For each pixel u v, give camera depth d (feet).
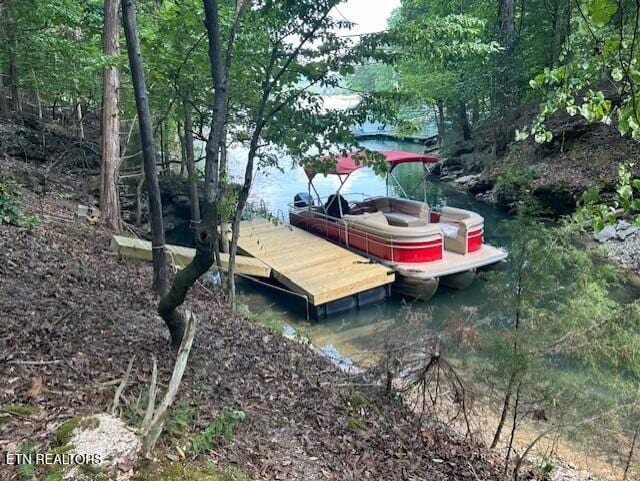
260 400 15.37
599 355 15.94
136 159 46.98
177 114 33.22
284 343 22.63
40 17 34.27
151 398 9.59
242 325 23.08
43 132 43.88
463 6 75.51
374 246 38.91
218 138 13.07
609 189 41.83
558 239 17.83
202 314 22.34
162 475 8.43
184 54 24.25
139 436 8.89
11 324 14.15
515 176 38.93
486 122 75.00
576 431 17.51
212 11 12.65
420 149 97.25
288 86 23.59
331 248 40.75
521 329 17.03
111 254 26.23
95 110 64.39
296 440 13.52
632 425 16.88
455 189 68.39
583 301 16.66
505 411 18.06
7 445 8.27
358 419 16.81
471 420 19.65
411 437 17.07
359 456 14.20
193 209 38.78
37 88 39.70
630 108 8.67
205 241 13.16
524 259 17.42
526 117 63.72
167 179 47.65
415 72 73.15
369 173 78.48
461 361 19.60
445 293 36.73
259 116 23.65
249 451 11.71
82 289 19.25
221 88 13.00
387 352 20.24
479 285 36.99
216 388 14.70
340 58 22.90
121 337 15.84
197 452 10.06
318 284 33.09
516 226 18.16
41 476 7.51
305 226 48.24
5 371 11.38
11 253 20.18
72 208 32.76
